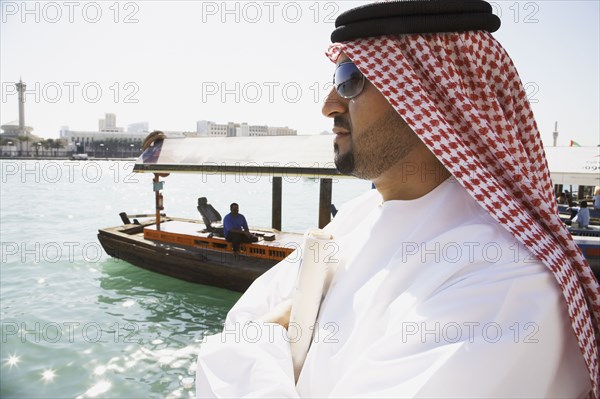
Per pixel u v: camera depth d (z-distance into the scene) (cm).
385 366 65
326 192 1113
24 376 718
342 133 96
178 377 720
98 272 1328
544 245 73
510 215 76
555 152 1572
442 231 82
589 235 1285
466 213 84
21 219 2659
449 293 67
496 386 60
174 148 1344
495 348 61
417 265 79
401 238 89
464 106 86
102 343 845
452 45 90
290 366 87
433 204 88
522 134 102
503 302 65
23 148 14112
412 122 82
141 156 1355
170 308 1042
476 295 66
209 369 86
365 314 80
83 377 716
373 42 90
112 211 3095
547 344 65
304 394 84
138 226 1497
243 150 1218
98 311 1030
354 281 91
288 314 106
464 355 60
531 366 64
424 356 63
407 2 86
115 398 656
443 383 59
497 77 94
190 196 4262
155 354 802
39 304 1078
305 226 2466
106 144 13275
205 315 1001
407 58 91
